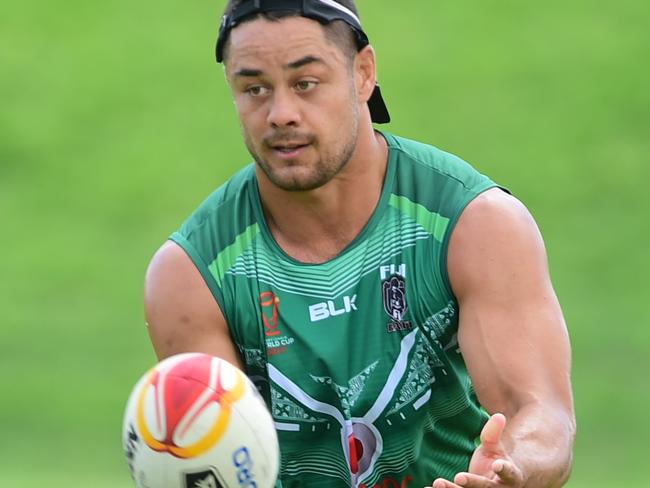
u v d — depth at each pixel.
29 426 39.69
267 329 13.91
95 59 64.56
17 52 65.19
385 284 13.75
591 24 65.19
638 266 49.19
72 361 44.28
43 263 50.94
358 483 14.28
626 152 56.81
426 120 58.78
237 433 11.80
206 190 55.16
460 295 13.48
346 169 13.60
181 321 14.03
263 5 12.89
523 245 13.44
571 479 35.66
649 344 43.78
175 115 60.47
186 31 66.31
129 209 54.31
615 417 39.75
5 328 46.62
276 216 13.98
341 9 13.12
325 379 13.91
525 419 12.48
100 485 32.59
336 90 13.07
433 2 67.25
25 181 56.75
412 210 13.79
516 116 59.09
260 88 13.00
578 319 45.94
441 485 11.27
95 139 59.22
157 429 11.80
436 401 14.14
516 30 64.88
